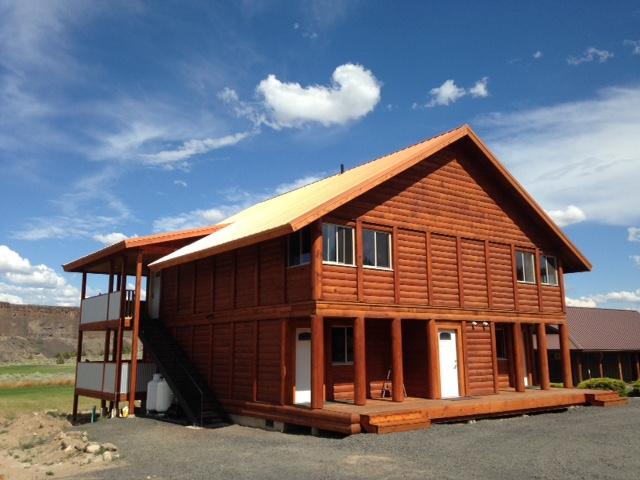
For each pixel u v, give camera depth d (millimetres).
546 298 20109
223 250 15539
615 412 16109
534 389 19594
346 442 11570
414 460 9766
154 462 11117
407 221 16391
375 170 16875
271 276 15820
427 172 17234
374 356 17188
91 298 21984
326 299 14156
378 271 15453
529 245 19812
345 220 14992
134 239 18547
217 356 17969
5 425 18953
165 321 20922
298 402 15312
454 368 17031
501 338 20000
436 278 16844
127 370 18750
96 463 11508
